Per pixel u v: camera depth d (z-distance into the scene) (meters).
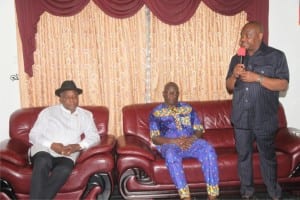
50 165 2.70
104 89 3.52
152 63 3.53
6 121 3.52
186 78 3.58
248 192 2.74
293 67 3.70
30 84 3.44
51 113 2.99
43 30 3.37
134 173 2.81
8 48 3.41
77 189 2.75
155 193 2.86
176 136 3.02
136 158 2.78
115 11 3.34
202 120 3.32
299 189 2.96
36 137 2.87
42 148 2.81
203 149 2.83
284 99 3.75
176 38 3.50
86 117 3.05
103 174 2.73
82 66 3.46
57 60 3.43
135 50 3.49
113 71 3.50
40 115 2.99
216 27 3.52
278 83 2.47
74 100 2.96
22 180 2.68
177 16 3.39
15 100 3.50
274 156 2.71
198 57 3.56
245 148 2.67
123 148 2.81
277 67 2.52
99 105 3.51
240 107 2.61
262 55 2.54
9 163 2.69
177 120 3.04
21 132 3.10
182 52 3.53
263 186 2.94
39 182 2.56
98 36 3.43
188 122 3.07
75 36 3.41
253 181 2.85
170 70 3.56
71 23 3.39
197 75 3.59
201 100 3.62
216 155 2.83
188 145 2.91
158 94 3.59
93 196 2.74
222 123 3.33
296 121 3.74
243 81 2.57
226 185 2.90
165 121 3.04
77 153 2.85
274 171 2.71
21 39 3.30
